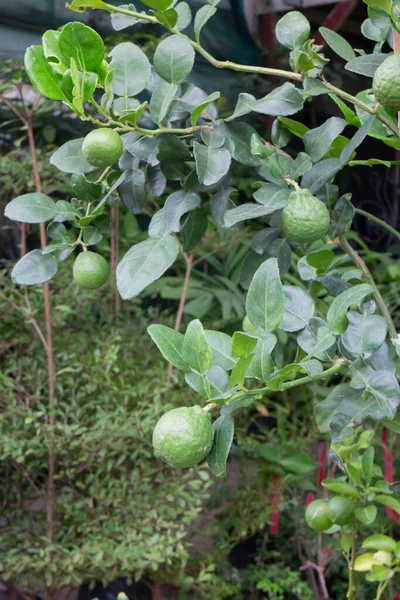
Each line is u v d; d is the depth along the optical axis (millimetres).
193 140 979
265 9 4070
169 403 2469
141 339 2828
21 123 3395
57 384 2332
